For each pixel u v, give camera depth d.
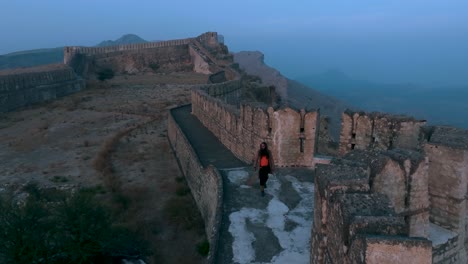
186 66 85.00
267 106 17.73
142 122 40.28
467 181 10.11
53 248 15.62
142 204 21.67
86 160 29.75
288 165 17.34
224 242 11.79
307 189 15.09
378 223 6.12
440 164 10.34
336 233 7.21
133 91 57.41
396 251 5.52
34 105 49.62
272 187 15.37
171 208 20.42
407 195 9.40
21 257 15.01
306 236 11.93
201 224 18.36
